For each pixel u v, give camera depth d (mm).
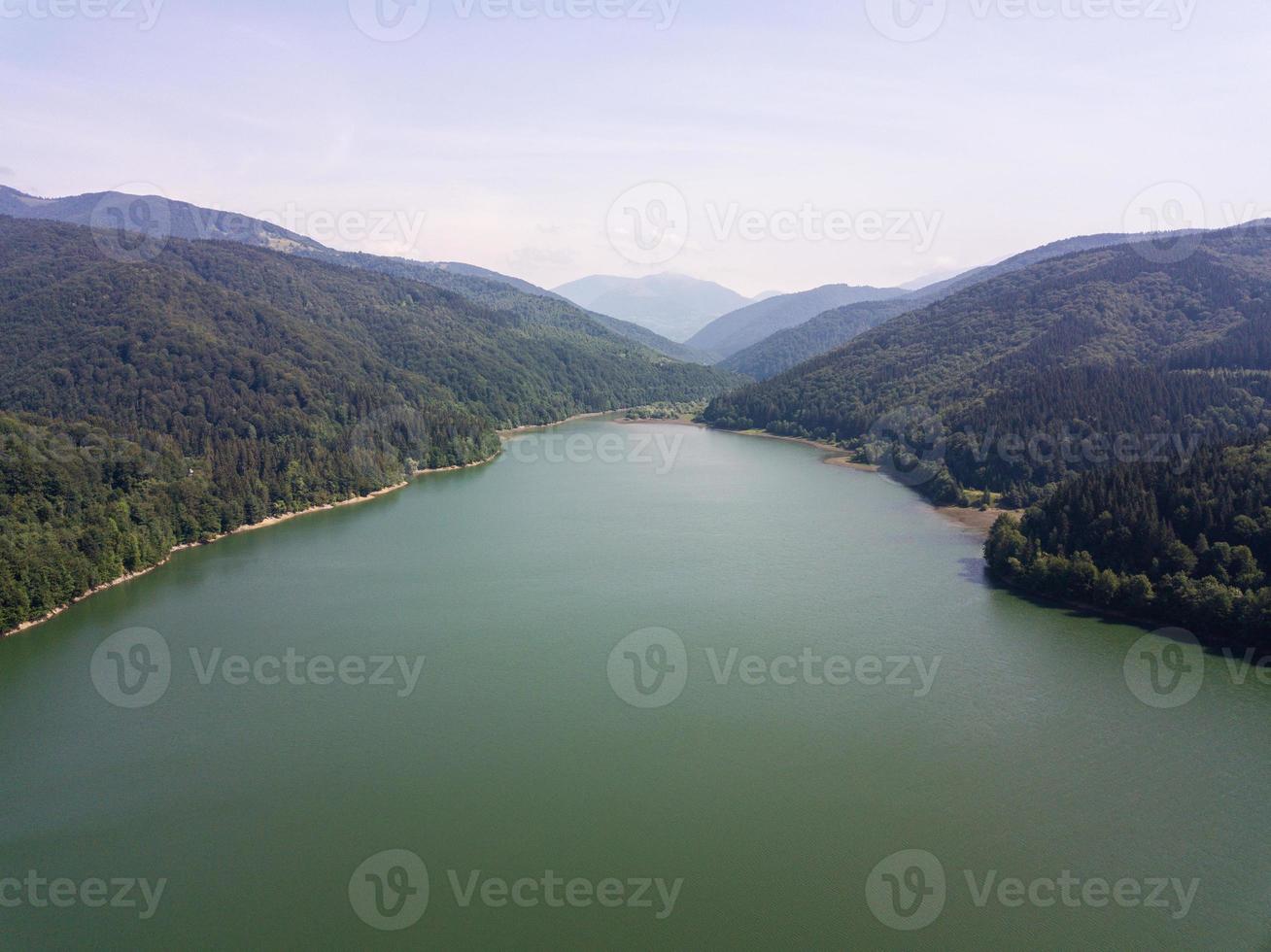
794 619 104312
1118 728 76438
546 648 95500
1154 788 67000
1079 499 119750
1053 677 86875
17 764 71750
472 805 65438
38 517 119312
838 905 54438
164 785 68500
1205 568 100875
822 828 62344
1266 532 99375
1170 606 99062
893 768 69938
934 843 60531
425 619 105312
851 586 117688
